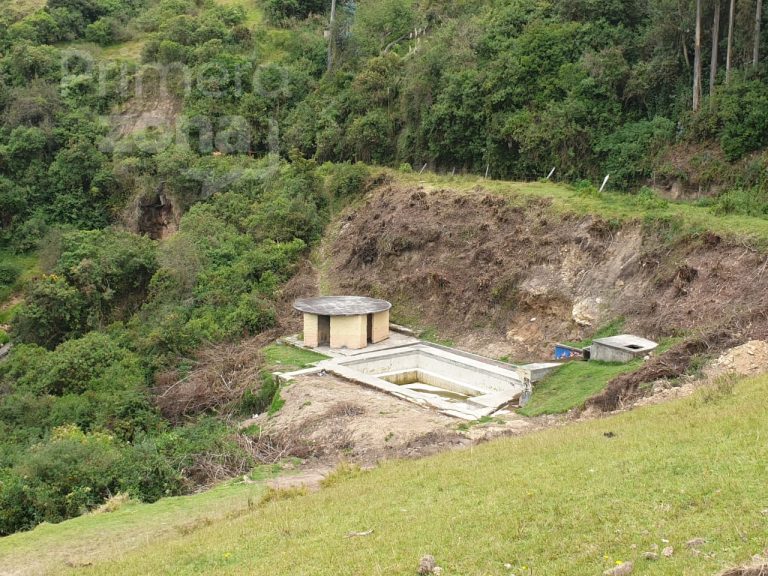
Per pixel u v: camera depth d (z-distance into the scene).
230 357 27.19
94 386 26.72
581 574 8.85
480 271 28.31
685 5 30.78
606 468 12.07
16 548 14.09
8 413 25.14
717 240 22.55
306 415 21.27
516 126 33.50
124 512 16.03
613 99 32.09
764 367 17.06
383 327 28.06
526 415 19.88
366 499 13.03
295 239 35.47
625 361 21.00
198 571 10.99
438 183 34.41
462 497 12.13
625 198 27.23
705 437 12.60
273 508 13.74
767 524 9.13
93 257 36.22
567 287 25.41
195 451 19.86
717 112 28.28
